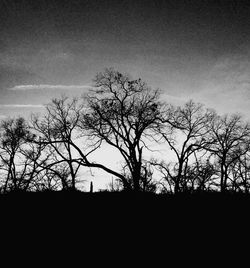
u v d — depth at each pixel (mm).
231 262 13812
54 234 17281
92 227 18531
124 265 13562
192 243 15953
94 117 31719
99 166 30047
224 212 20391
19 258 14125
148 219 19656
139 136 31312
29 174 27328
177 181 28703
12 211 20625
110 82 31547
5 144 36562
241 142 36906
